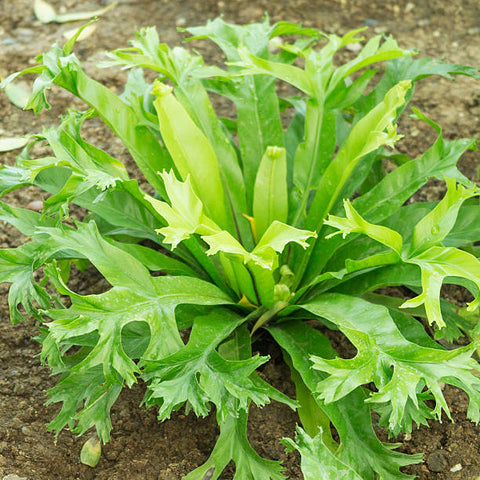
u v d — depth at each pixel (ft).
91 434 5.92
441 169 5.87
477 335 5.48
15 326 6.32
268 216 5.88
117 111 5.89
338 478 5.29
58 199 5.56
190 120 5.72
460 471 5.82
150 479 5.78
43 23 7.93
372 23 7.92
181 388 5.37
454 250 5.42
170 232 5.32
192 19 7.95
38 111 5.64
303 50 6.23
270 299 5.80
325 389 5.28
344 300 5.66
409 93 6.23
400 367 5.34
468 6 8.02
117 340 5.39
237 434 5.57
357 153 5.80
